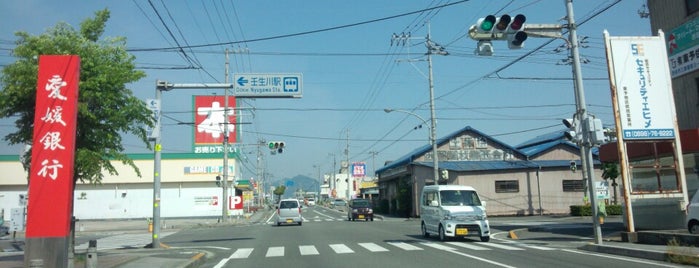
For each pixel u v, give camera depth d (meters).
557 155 42.22
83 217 49.28
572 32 16.16
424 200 21.52
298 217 33.56
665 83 16.81
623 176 16.59
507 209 38.84
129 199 50.22
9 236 30.55
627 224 16.53
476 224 18.59
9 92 12.14
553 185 39.59
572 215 36.22
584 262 12.34
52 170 9.84
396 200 50.00
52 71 10.08
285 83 19.98
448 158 42.94
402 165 47.31
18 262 13.91
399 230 26.41
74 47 12.91
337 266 12.61
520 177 39.41
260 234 25.72
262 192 102.25
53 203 9.77
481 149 43.16
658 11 21.58
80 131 12.94
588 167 15.94
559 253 14.52
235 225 37.56
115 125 13.52
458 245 17.36
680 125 20.53
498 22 14.40
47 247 9.67
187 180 50.78
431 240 19.73
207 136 51.81
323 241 20.14
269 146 36.47
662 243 14.85
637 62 16.84
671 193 16.50
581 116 16.09
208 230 32.03
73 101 10.06
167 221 45.97
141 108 14.16
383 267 12.19
